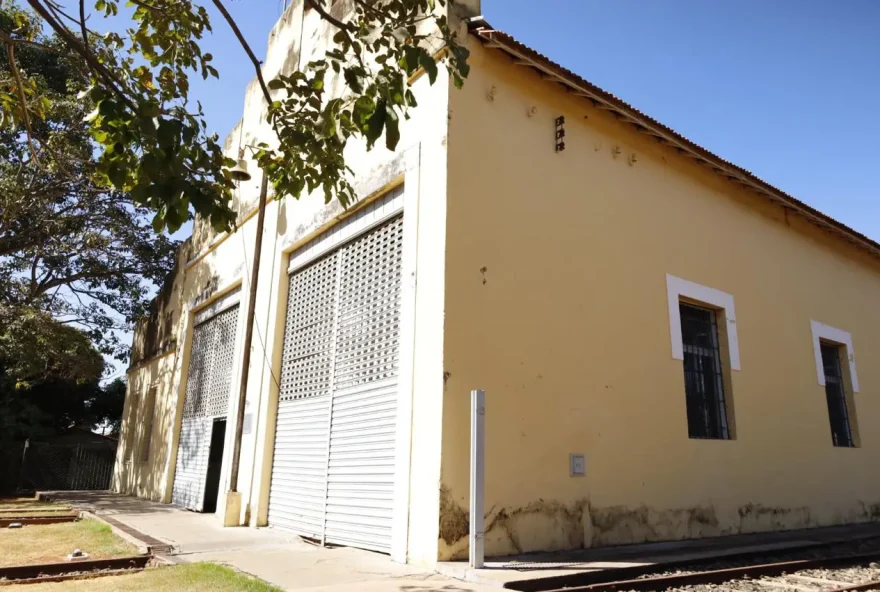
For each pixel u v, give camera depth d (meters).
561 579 5.44
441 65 7.37
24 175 16.23
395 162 7.90
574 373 7.64
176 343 16.03
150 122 3.89
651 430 8.38
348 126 5.07
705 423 9.58
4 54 15.95
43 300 20.22
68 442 25.80
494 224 7.26
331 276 9.30
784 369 11.18
